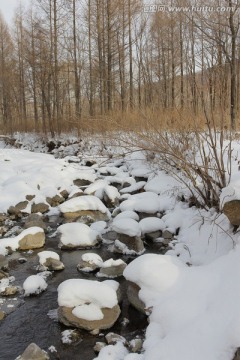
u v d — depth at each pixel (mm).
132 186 10477
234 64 9773
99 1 21844
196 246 6117
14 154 16047
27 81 29938
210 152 6723
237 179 5711
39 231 7488
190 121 6984
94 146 16266
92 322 4590
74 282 4953
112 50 22781
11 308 5164
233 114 7402
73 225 7430
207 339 3670
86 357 4145
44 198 10273
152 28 24453
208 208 6875
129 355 3877
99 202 9484
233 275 4309
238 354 3363
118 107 15234
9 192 10031
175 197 8203
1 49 32719
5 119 31250
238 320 3557
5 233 8180
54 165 13508
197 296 4387
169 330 4152
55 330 4652
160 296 4648
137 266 5027
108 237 7777
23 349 4312
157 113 8766
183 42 16078
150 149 7230
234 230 5582
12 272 6305
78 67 24734
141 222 7387
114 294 4891
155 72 21391
